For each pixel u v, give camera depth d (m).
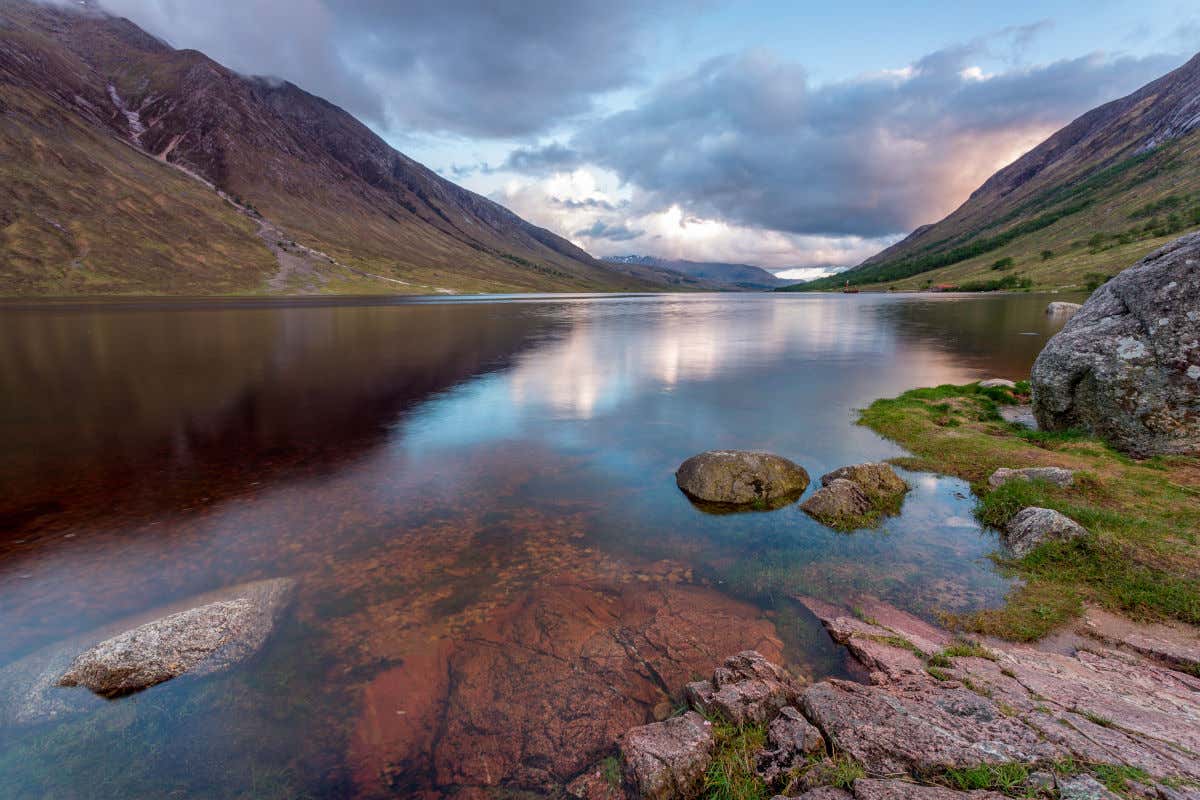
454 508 13.79
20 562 11.09
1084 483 12.97
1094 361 16.06
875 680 6.97
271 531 12.45
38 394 28.08
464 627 8.70
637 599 9.46
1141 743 5.12
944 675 6.87
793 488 14.61
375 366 37.22
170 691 7.23
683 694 7.06
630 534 12.23
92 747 6.38
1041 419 18.19
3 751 6.28
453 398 26.95
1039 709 5.84
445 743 6.43
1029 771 4.80
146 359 40.22
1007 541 11.33
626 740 5.94
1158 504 11.76
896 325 70.06
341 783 5.93
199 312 94.62
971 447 17.19
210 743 6.46
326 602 9.45
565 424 22.00
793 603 9.31
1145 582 9.16
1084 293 143.75
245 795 5.79
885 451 18.05
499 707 6.94
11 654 8.20
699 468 14.89
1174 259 15.06
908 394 25.41
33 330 61.41
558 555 11.20
